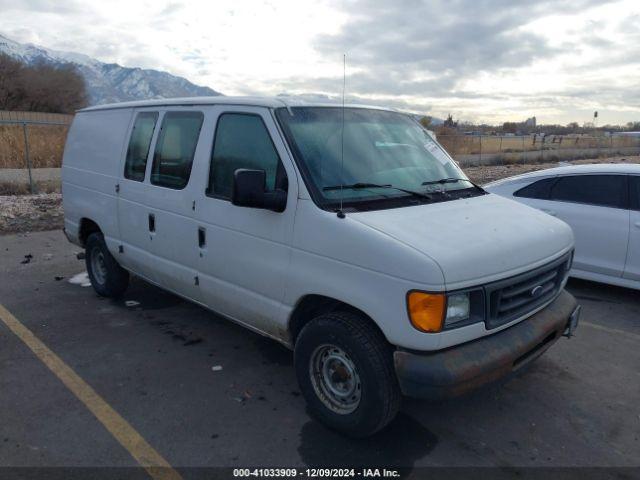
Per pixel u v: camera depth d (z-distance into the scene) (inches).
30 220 407.8
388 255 119.2
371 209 136.3
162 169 185.5
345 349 128.4
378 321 121.3
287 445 134.3
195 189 168.6
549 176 263.4
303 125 149.3
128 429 139.8
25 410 147.9
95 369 172.4
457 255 118.9
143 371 171.6
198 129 171.2
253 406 152.0
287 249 140.5
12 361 177.3
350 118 162.4
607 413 152.3
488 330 124.5
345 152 149.6
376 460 129.3
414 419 147.6
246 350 187.8
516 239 133.7
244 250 152.9
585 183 252.1
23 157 758.5
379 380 123.7
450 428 143.6
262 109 151.7
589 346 196.1
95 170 224.2
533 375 173.6
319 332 133.4
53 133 863.7
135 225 199.3
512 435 141.0
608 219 240.4
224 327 208.1
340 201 135.6
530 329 134.6
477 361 120.3
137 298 239.8
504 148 1482.5
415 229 126.8
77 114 248.2
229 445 134.0
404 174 155.9
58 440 134.6
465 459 130.6
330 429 140.1
